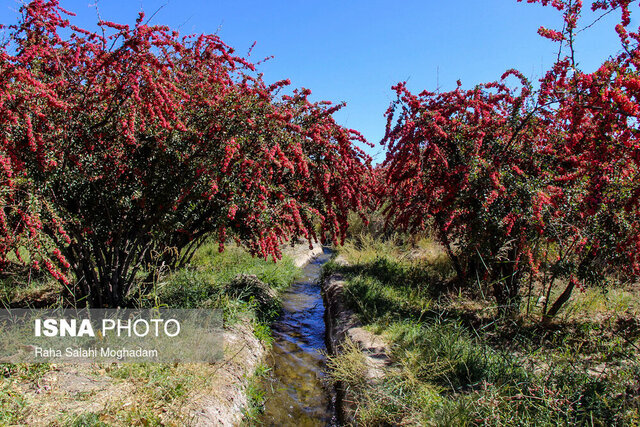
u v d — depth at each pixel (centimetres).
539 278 613
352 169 626
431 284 762
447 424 314
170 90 446
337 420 404
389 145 614
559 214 484
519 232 509
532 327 520
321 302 795
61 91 433
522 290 638
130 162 476
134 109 411
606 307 570
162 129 445
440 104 611
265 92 492
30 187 383
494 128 558
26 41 445
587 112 449
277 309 708
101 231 514
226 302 559
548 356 415
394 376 401
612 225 482
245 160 457
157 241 597
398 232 1205
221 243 477
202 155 475
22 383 335
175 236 632
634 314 538
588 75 407
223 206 500
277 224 502
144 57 402
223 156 455
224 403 367
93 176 451
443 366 403
